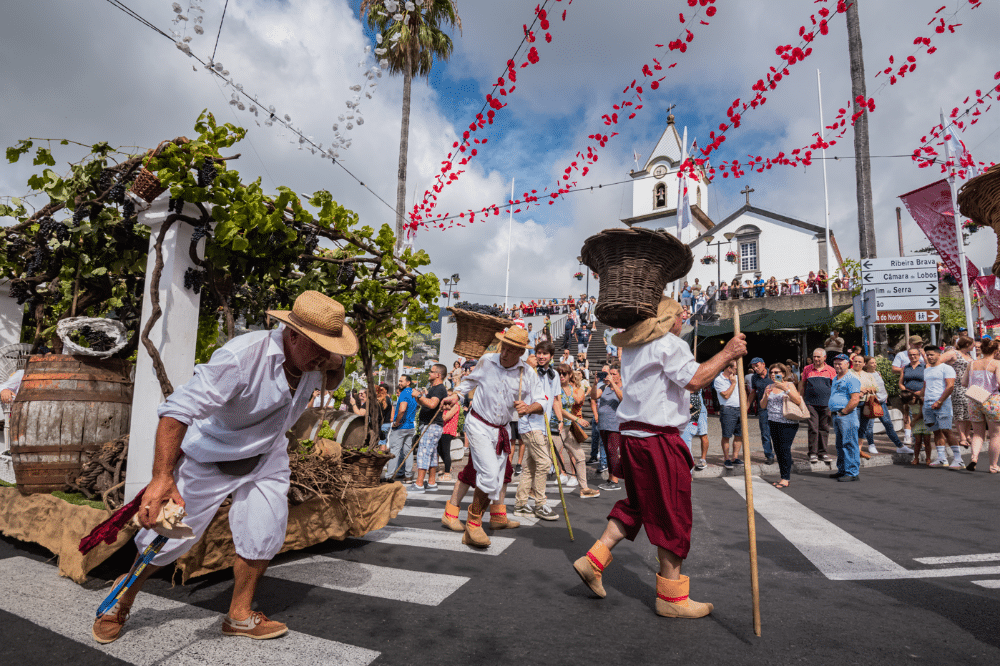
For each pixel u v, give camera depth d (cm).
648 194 3756
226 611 281
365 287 448
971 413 800
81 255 405
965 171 1209
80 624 260
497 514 494
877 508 562
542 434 558
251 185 365
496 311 561
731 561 385
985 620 273
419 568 365
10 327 556
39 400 365
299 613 281
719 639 252
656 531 282
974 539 438
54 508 347
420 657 232
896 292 1243
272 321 412
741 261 3178
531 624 270
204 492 240
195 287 353
